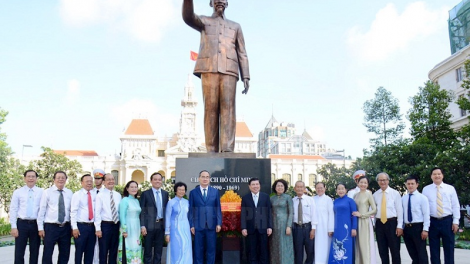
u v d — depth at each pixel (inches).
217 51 320.2
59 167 1373.0
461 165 772.0
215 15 331.6
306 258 285.9
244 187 299.9
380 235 295.7
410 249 297.0
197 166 299.7
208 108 320.2
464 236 692.7
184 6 305.1
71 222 274.5
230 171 300.7
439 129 933.2
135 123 3036.4
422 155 884.0
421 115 934.4
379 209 296.2
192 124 3070.9
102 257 279.7
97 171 302.8
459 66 1282.0
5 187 1091.3
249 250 280.2
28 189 285.7
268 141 4899.1
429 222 280.5
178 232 263.9
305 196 292.2
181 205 268.8
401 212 288.4
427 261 283.6
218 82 319.6
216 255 286.2
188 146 2815.0
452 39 1381.6
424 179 824.9
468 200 765.3
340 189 291.9
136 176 2723.9
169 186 1498.5
